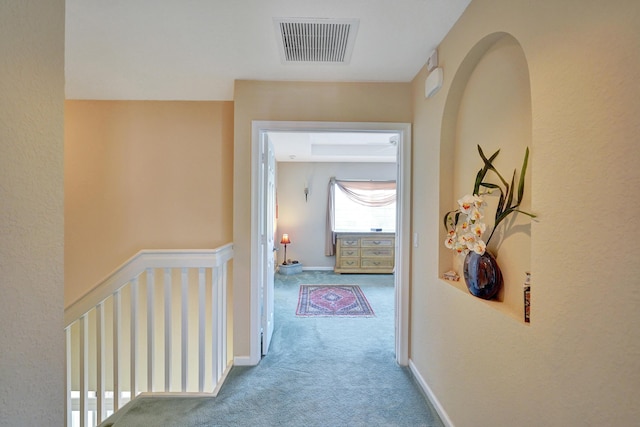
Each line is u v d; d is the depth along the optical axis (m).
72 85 2.41
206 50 1.92
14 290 0.58
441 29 1.70
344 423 1.74
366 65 2.11
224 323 2.31
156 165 2.71
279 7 1.51
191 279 2.72
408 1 1.47
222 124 2.73
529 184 1.21
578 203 0.86
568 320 0.89
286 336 2.96
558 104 0.93
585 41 0.83
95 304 1.80
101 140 2.68
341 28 1.69
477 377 1.41
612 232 0.76
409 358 2.37
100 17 1.57
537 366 1.02
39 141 0.62
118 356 1.88
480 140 1.56
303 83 2.34
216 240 2.73
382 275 5.81
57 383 0.68
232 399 1.95
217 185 2.74
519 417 1.12
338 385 2.11
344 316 3.55
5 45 0.55
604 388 0.78
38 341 0.63
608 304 0.77
